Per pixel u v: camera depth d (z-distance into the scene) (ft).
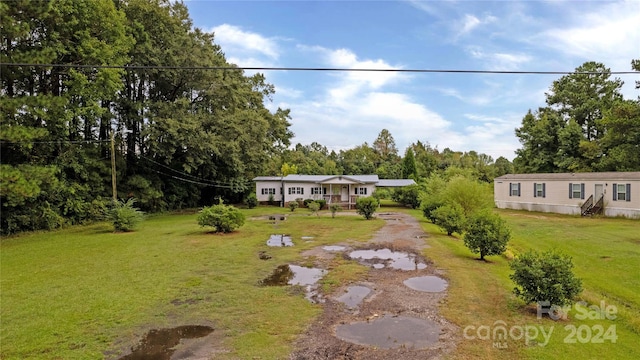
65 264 32.65
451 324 18.69
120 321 19.38
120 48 58.23
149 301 22.56
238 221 52.47
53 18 47.55
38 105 37.86
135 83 80.94
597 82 102.63
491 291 24.22
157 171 87.51
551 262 19.57
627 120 72.33
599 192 70.54
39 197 55.93
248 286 25.84
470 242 34.01
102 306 21.63
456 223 48.14
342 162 207.21
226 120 81.20
